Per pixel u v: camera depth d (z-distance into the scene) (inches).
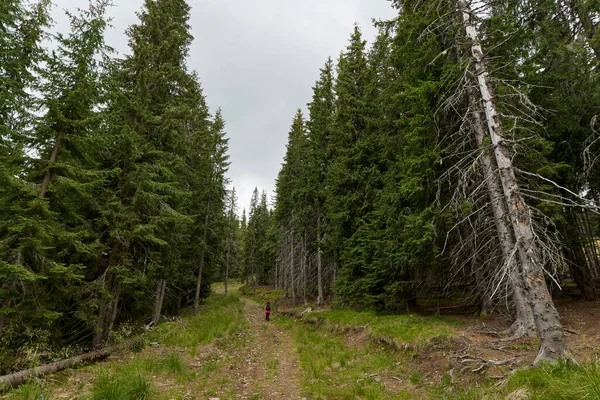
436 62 437.1
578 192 465.4
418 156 447.5
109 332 449.4
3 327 313.9
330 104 969.5
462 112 413.1
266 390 295.7
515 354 275.0
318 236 874.8
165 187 493.7
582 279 488.4
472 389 235.5
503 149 273.7
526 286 247.9
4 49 392.2
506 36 355.3
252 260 2170.3
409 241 424.8
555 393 173.2
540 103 430.3
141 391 247.6
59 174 362.0
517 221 256.1
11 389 250.8
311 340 549.3
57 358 344.2
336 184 715.4
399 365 341.4
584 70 406.3
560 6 411.5
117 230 422.9
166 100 579.8
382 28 490.0
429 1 411.2
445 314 515.2
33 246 306.8
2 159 334.3
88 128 383.2
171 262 580.7
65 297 395.9
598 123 408.5
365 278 575.5
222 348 476.1
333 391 285.0
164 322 646.5
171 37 607.2
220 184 987.9
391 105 528.4
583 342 278.5
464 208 359.6
